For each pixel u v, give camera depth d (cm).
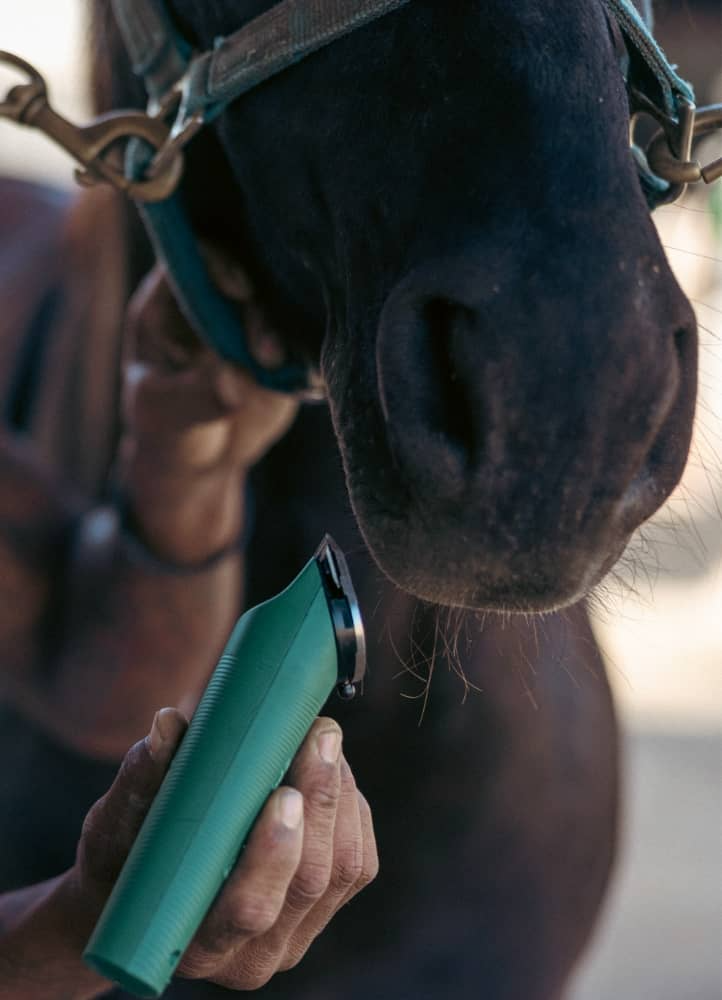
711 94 201
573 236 94
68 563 185
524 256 94
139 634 179
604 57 101
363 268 109
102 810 94
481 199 97
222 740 88
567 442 92
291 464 183
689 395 99
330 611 92
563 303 93
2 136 606
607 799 199
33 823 200
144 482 171
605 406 92
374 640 174
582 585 94
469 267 95
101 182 129
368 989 183
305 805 89
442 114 102
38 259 216
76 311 207
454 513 94
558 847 190
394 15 108
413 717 178
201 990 178
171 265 149
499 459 92
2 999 107
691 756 507
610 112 99
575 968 199
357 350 108
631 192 97
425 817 182
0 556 183
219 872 85
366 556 170
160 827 86
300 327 142
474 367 93
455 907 184
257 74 120
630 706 550
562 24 101
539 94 98
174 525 174
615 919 405
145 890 84
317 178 118
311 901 90
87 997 110
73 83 177
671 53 193
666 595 666
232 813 86
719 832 456
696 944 392
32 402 210
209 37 132
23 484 188
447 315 97
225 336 150
